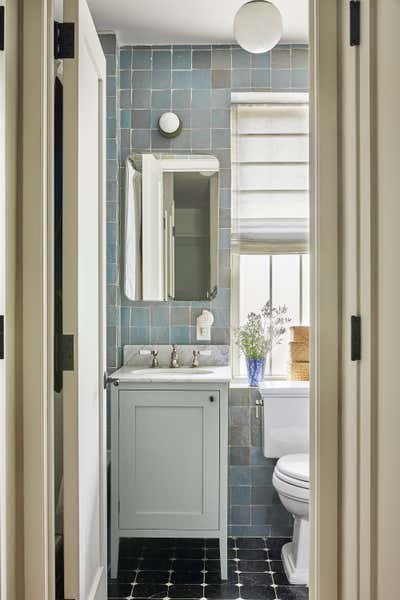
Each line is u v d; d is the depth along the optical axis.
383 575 1.27
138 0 2.89
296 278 3.65
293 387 3.18
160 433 2.92
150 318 3.43
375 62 1.33
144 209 3.44
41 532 1.56
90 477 2.00
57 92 2.16
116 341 3.29
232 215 3.50
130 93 3.43
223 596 2.66
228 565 2.99
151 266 3.44
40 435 1.56
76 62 1.75
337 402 1.57
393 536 1.21
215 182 3.45
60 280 2.16
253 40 2.52
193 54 3.43
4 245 1.46
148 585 2.78
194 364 3.32
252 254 3.52
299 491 2.72
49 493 1.61
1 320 1.45
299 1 2.87
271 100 3.52
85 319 1.91
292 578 2.79
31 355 1.56
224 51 3.43
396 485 1.20
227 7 2.97
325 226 1.57
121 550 3.22
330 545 1.57
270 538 3.32
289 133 3.52
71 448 1.75
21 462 1.56
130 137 3.44
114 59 3.29
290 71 3.42
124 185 3.43
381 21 1.29
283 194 3.50
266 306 3.51
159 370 3.26
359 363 1.42
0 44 1.45
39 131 1.56
